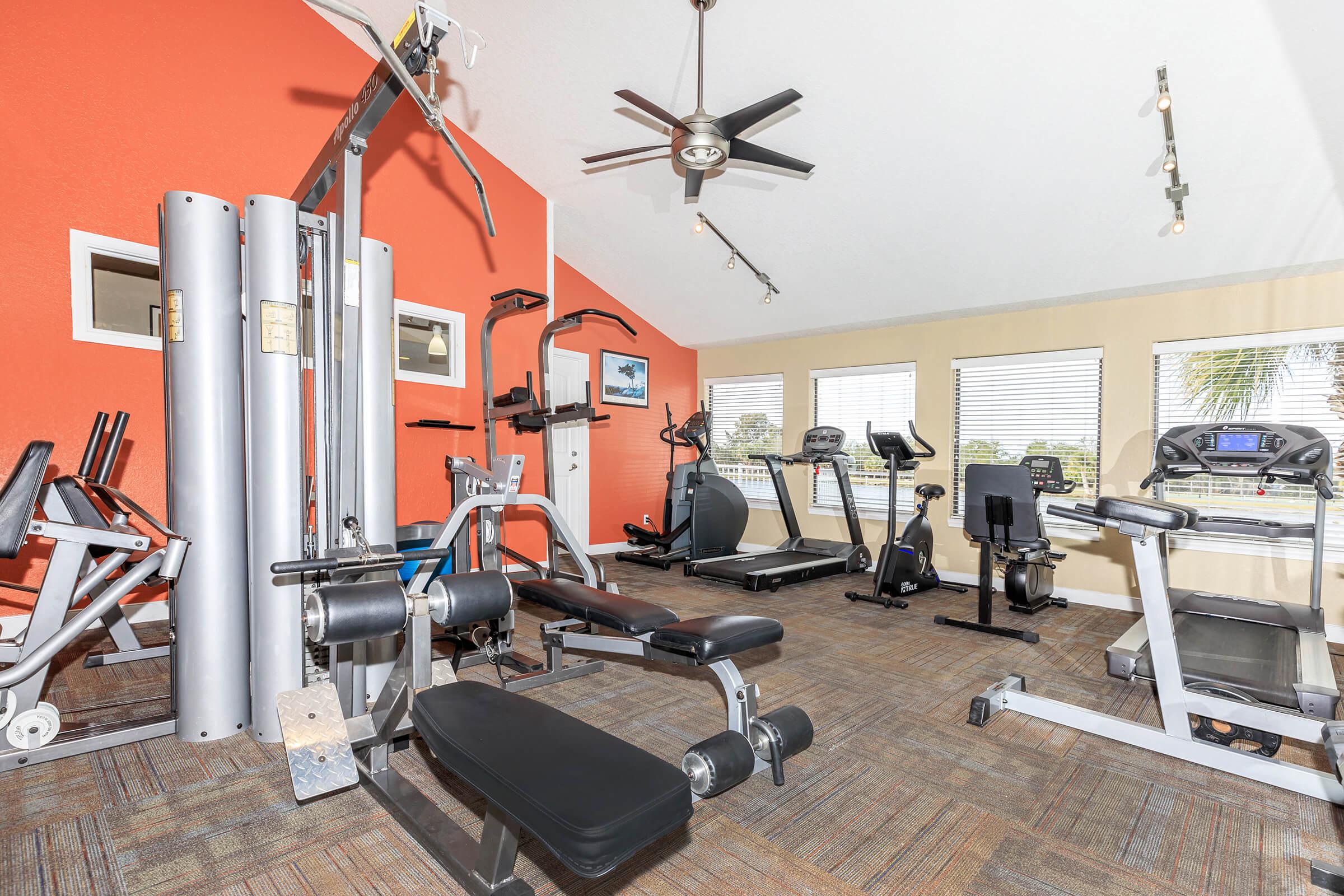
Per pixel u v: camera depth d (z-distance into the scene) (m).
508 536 4.87
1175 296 4.14
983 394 5.02
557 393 5.68
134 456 3.13
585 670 2.81
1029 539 3.53
